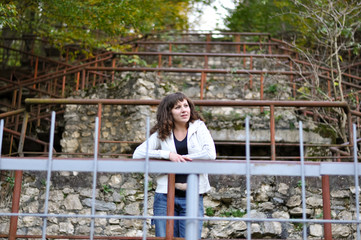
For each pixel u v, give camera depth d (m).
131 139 6.26
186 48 10.68
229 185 4.07
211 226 4.02
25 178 4.16
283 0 9.98
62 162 2.14
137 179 4.20
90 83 8.89
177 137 2.91
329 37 7.00
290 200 4.03
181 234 2.79
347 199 4.00
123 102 4.45
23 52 9.63
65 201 4.10
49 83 8.38
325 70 7.89
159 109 2.93
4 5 5.32
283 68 8.70
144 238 2.04
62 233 4.04
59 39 8.52
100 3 6.48
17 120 7.11
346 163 2.13
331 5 6.35
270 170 2.10
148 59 10.03
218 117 6.45
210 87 7.48
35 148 7.54
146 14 7.57
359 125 6.42
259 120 6.36
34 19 9.16
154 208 2.87
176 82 7.65
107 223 4.09
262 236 4.00
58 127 7.16
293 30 10.89
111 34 7.09
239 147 6.45
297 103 4.40
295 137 6.25
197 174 2.11
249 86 7.41
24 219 4.06
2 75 9.96
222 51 10.72
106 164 2.14
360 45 6.45
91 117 6.47
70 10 6.38
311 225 3.99
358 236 2.04
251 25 11.83
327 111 6.86
